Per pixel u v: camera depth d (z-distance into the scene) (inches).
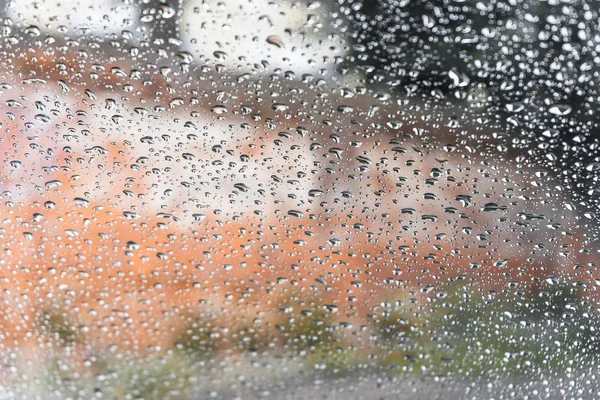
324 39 13.7
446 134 13.6
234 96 13.5
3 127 13.2
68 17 13.5
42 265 12.5
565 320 12.6
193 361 11.9
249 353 12.0
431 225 13.0
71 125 13.3
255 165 13.3
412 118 13.6
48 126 13.3
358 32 13.7
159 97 13.5
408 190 13.3
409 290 12.6
